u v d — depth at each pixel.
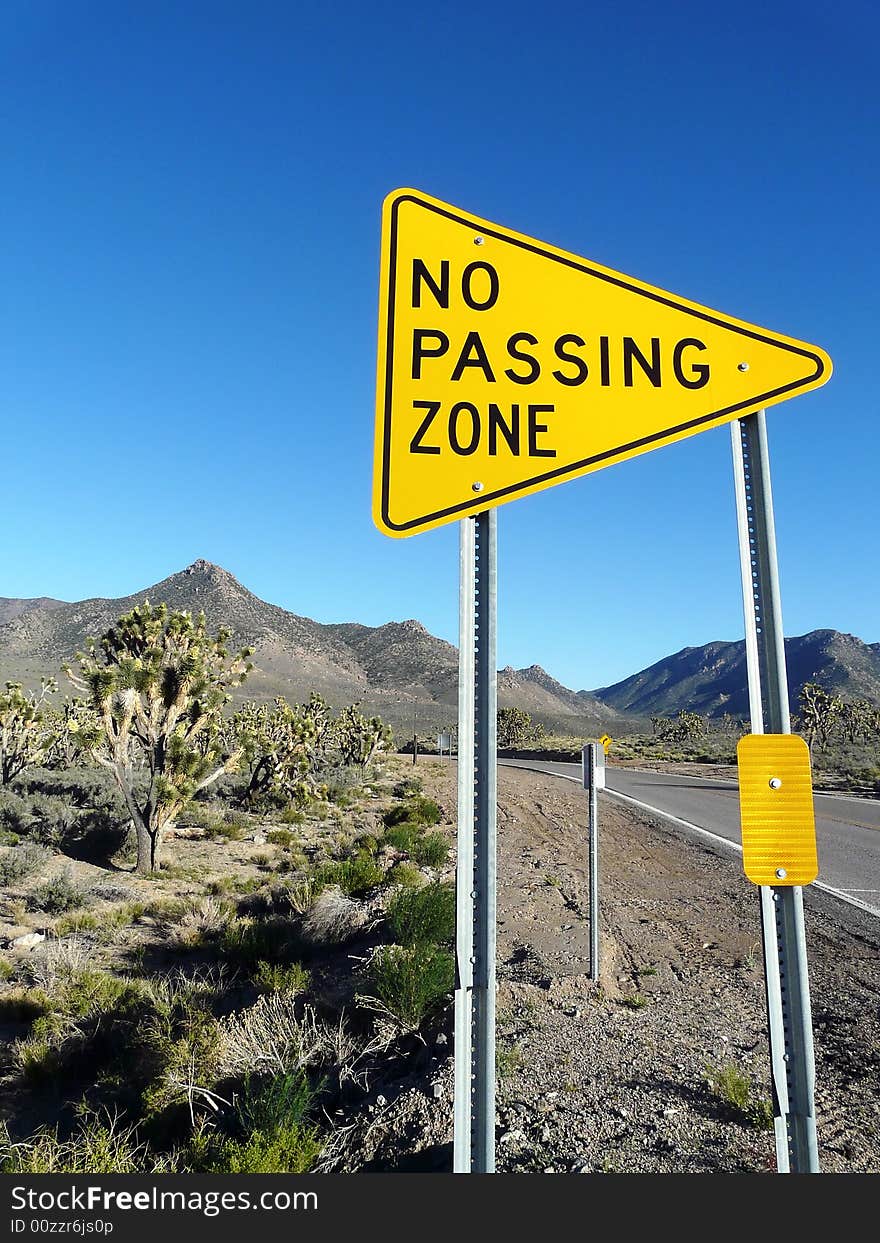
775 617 2.30
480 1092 1.87
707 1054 5.11
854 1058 5.13
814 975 7.13
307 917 9.41
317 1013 6.29
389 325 2.33
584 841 16.52
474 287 2.38
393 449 2.27
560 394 2.35
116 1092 5.87
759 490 2.39
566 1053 5.12
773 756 2.24
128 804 15.55
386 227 2.38
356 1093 5.08
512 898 10.23
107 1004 7.48
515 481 2.29
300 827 21.66
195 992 7.51
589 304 2.40
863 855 13.80
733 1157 3.67
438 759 60.59
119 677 15.71
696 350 2.42
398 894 8.73
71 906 12.30
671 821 19.95
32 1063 6.44
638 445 2.36
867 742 63.31
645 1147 3.79
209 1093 5.18
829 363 2.41
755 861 2.21
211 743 23.12
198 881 14.85
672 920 9.37
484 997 1.89
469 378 2.33
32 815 19.02
